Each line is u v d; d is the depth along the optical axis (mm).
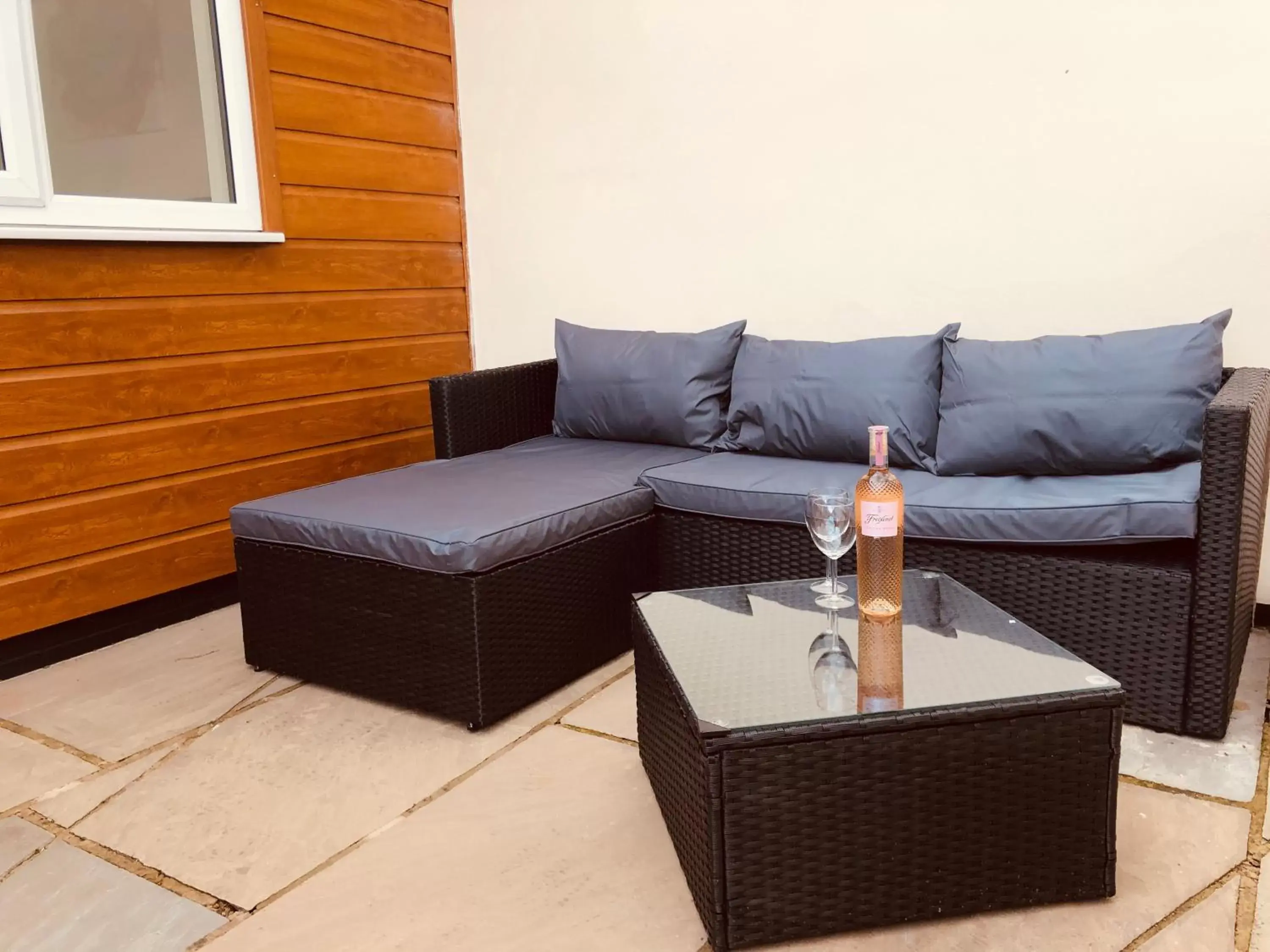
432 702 2076
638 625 1749
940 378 2574
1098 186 2574
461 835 1656
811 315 3104
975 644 1546
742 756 1290
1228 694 1887
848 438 2578
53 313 2482
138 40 2664
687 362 2943
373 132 3367
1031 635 1581
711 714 1326
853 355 2635
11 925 1456
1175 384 2162
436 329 3711
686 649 1562
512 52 3553
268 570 2289
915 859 1364
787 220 3092
